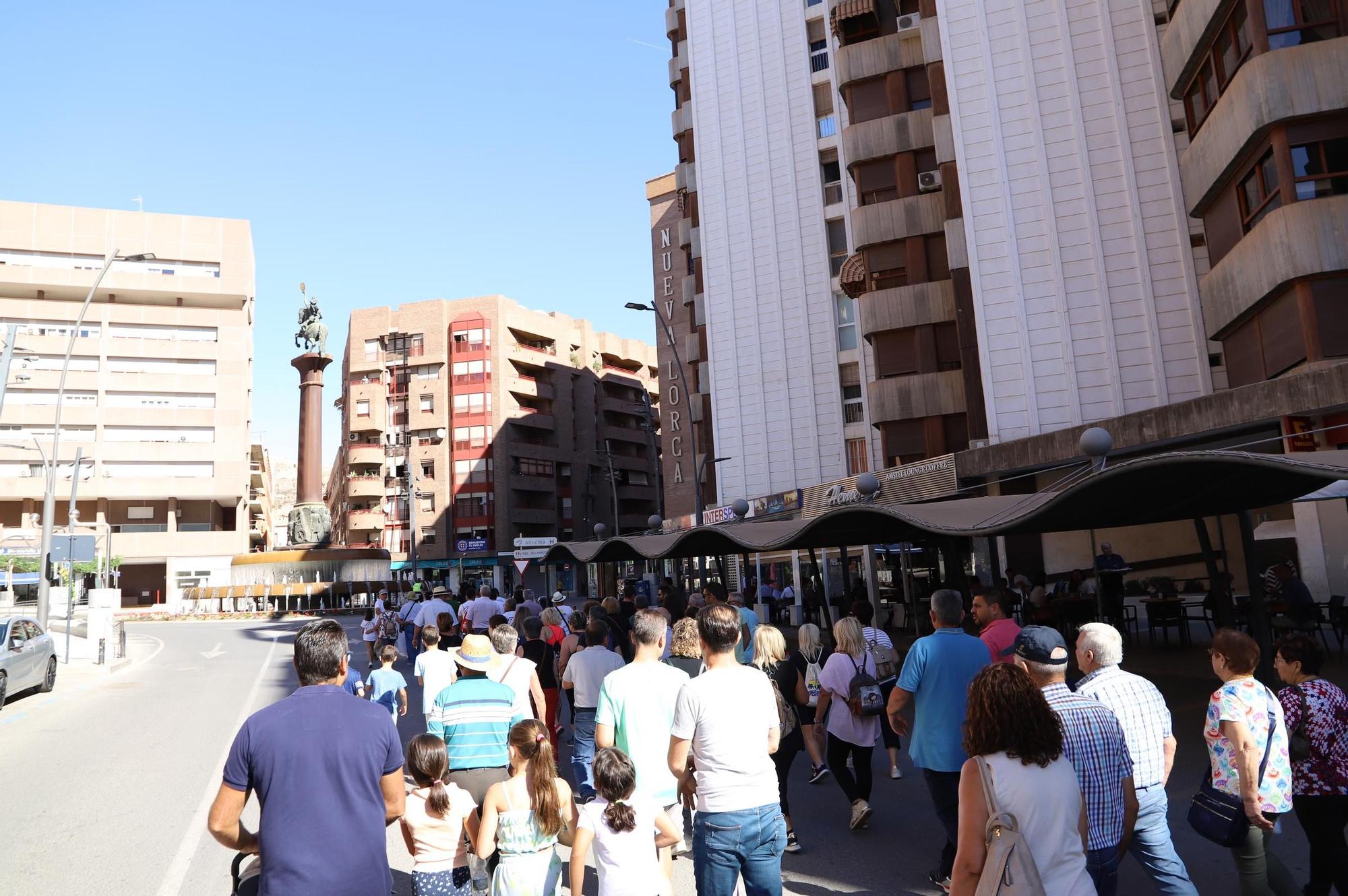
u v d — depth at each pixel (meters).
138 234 78.75
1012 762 3.03
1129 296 22.12
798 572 31.73
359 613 58.97
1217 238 18.55
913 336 28.38
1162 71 22.52
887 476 25.48
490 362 82.44
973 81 24.02
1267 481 8.12
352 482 81.44
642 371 105.81
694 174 44.78
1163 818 4.39
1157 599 16.52
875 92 31.19
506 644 7.17
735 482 37.62
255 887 3.58
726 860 4.08
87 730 13.81
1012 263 23.05
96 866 6.80
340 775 3.18
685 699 4.24
